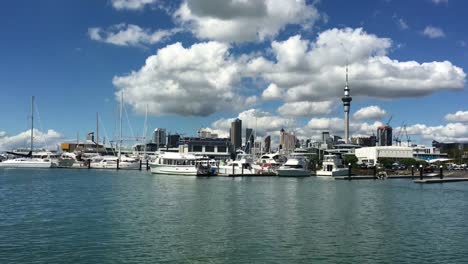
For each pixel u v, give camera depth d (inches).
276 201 3376.0
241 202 3265.3
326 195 3988.7
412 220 2488.9
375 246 1808.6
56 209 2753.4
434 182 6274.6
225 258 1603.1
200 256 1624.0
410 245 1833.2
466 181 6707.7
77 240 1843.0
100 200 3294.8
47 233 1979.6
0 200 3248.0
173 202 3213.6
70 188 4389.8
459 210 2970.0
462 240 1940.2
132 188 4463.6
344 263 1556.3
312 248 1759.4
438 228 2235.5
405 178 7637.8
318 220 2431.1
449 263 1567.4
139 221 2324.1
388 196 3986.2
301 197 3750.0
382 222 2400.3
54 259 1555.1
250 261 1568.7
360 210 2898.6
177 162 6811.0
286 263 1549.0
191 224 2251.5
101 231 2038.6
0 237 1892.2
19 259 1551.4
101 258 1574.8
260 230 2108.8
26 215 2496.3
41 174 7165.4
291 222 2349.9
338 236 1991.9
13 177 6250.0
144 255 1624.0
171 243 1812.3
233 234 2005.4
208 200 3378.4
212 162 7337.6
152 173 6973.4
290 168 7204.7
